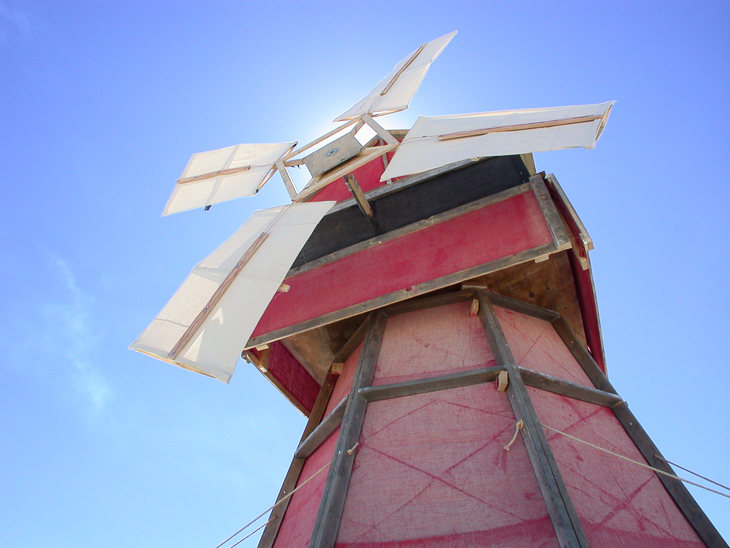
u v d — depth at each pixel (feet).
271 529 24.39
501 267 24.89
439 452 20.29
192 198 31.12
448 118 27.12
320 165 29.35
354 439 21.75
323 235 32.12
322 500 19.40
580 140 20.29
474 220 27.71
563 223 26.16
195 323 21.63
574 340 28.43
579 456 20.26
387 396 23.45
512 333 26.12
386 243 29.63
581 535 15.98
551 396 22.76
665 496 20.62
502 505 17.79
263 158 32.27
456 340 25.81
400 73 35.06
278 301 30.86
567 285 30.04
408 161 23.88
